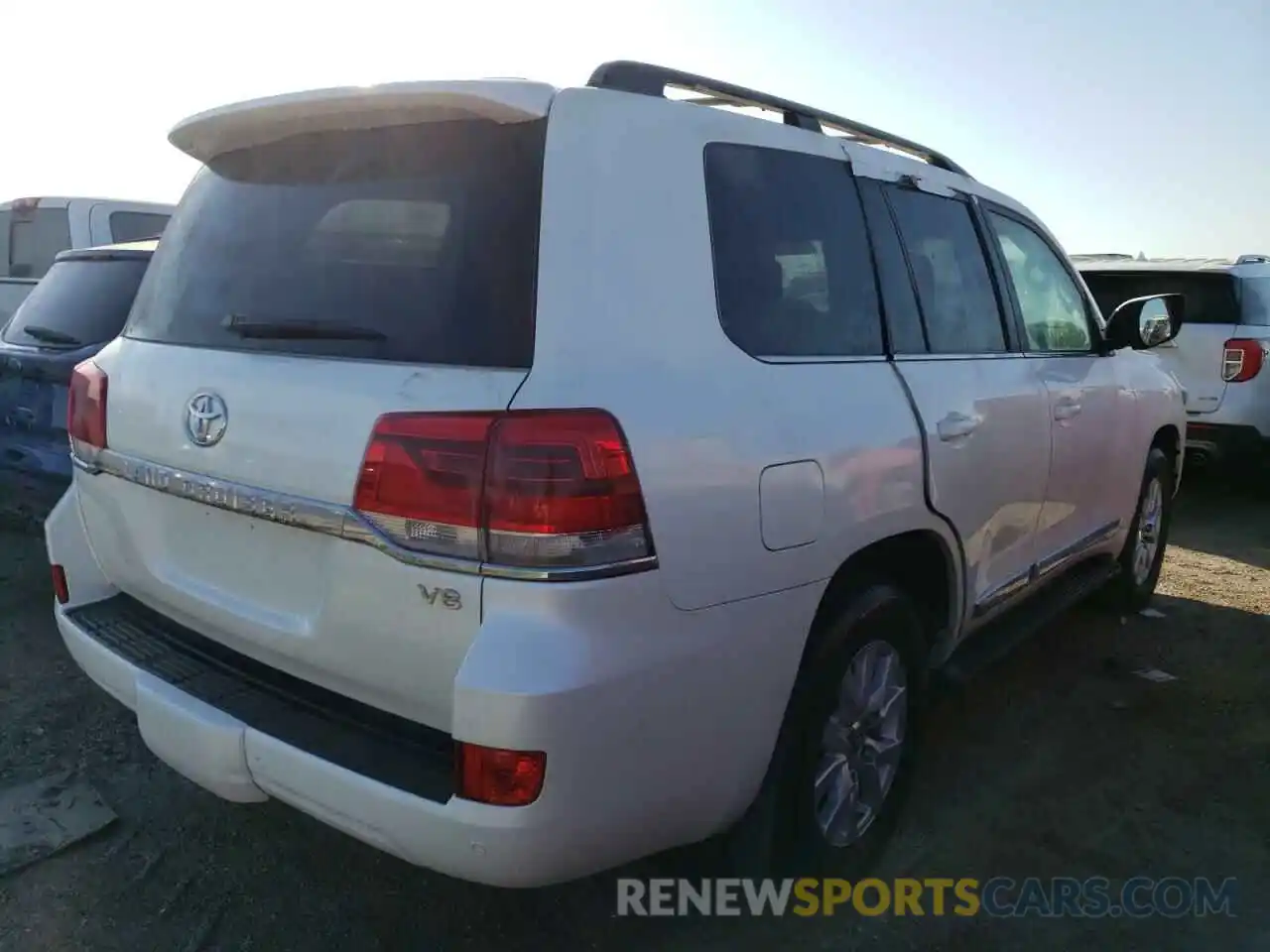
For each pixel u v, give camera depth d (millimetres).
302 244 2408
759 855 2596
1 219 8539
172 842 3029
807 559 2441
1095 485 4281
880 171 3139
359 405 2086
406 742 2158
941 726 3986
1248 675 4535
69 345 4629
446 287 2141
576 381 2014
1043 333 3977
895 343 3000
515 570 1922
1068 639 4953
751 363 2416
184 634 2680
